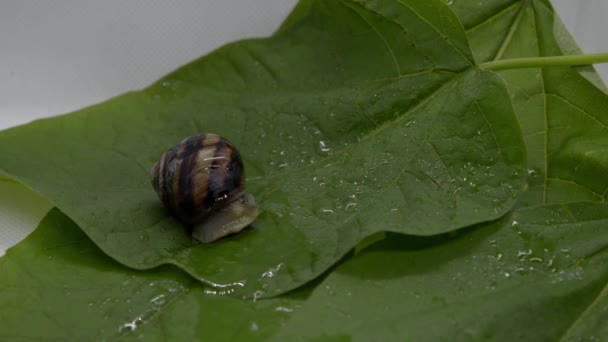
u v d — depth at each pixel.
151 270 0.58
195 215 0.58
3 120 0.66
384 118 0.60
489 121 0.59
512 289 0.56
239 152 0.61
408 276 0.56
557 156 0.61
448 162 0.59
